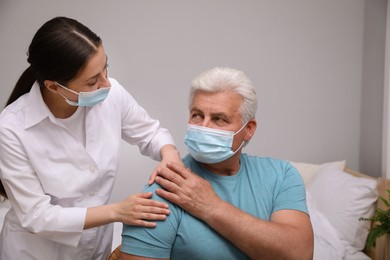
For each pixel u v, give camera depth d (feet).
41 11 9.03
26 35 9.08
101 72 3.66
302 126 9.91
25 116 3.86
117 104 4.57
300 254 3.65
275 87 9.74
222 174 4.14
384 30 8.38
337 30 9.57
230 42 9.55
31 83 4.09
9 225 4.25
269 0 9.43
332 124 9.91
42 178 3.95
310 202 8.04
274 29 9.54
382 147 8.42
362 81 9.73
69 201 4.24
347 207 7.49
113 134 4.46
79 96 3.73
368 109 9.33
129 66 9.45
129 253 3.51
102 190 4.45
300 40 9.59
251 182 4.06
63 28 3.43
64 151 4.07
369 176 8.64
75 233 3.84
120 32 9.30
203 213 3.51
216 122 3.88
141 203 3.51
